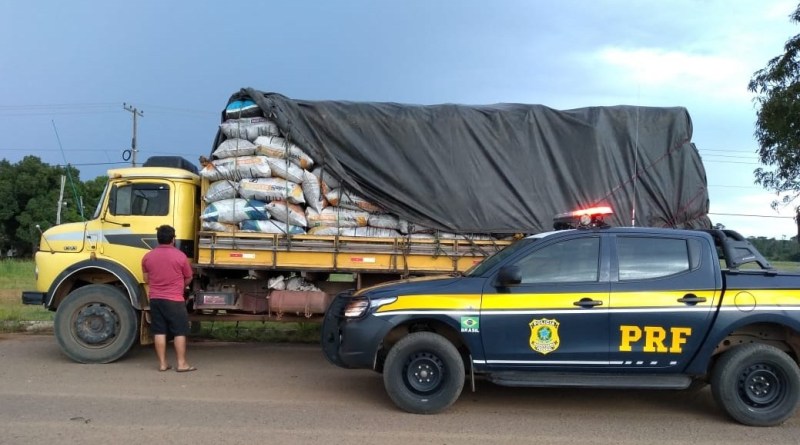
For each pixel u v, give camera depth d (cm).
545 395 662
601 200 812
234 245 784
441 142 815
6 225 5238
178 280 755
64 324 783
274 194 783
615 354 560
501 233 810
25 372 738
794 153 1171
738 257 586
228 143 795
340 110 812
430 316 573
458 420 564
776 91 1173
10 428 516
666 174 824
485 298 572
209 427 527
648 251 579
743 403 560
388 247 793
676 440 516
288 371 768
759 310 556
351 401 626
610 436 525
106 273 822
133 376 725
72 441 484
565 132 829
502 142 822
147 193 820
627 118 834
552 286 571
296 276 834
